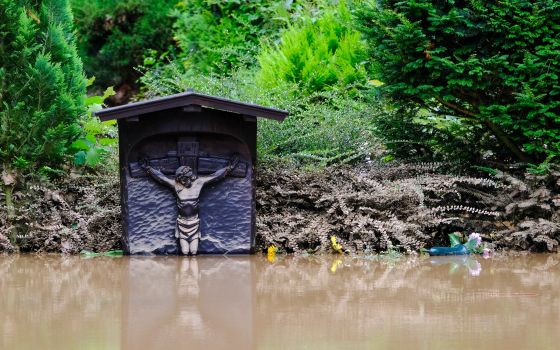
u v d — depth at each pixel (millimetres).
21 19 7703
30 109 7793
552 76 7469
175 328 4703
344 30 11680
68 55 8086
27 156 7832
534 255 7582
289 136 8586
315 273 6613
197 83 9227
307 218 7875
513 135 8055
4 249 7773
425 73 7906
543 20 7453
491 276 6449
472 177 8359
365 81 10602
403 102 8375
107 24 18812
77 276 6504
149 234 7465
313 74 10164
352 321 4855
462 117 8547
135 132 7336
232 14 15133
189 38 15891
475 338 4395
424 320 4883
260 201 8016
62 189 8164
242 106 7246
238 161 7508
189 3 16891
